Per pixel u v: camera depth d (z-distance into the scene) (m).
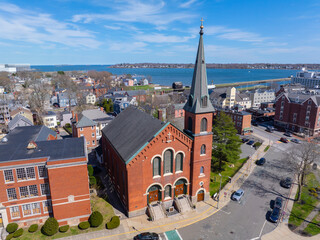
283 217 41.97
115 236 36.12
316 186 53.78
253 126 107.88
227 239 36.16
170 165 41.84
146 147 38.28
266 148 78.44
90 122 77.69
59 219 37.62
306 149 51.69
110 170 52.34
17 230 35.94
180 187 44.12
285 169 62.12
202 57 39.97
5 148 41.00
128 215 40.25
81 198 38.16
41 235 35.72
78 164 36.62
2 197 35.59
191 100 41.53
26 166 35.50
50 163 35.28
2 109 108.25
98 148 66.00
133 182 38.94
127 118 54.66
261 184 53.97
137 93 162.50
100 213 39.59
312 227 39.53
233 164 63.44
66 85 199.88
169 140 39.66
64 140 44.84
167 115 116.88
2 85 194.62
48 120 102.06
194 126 41.59
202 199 46.31
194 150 42.22
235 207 44.59
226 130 59.31
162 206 42.03
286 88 161.88
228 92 136.38
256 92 148.88
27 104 140.50
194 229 38.22
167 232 37.34
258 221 40.75
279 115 106.25
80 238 35.47
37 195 37.34
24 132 53.19
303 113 95.62
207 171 44.81
